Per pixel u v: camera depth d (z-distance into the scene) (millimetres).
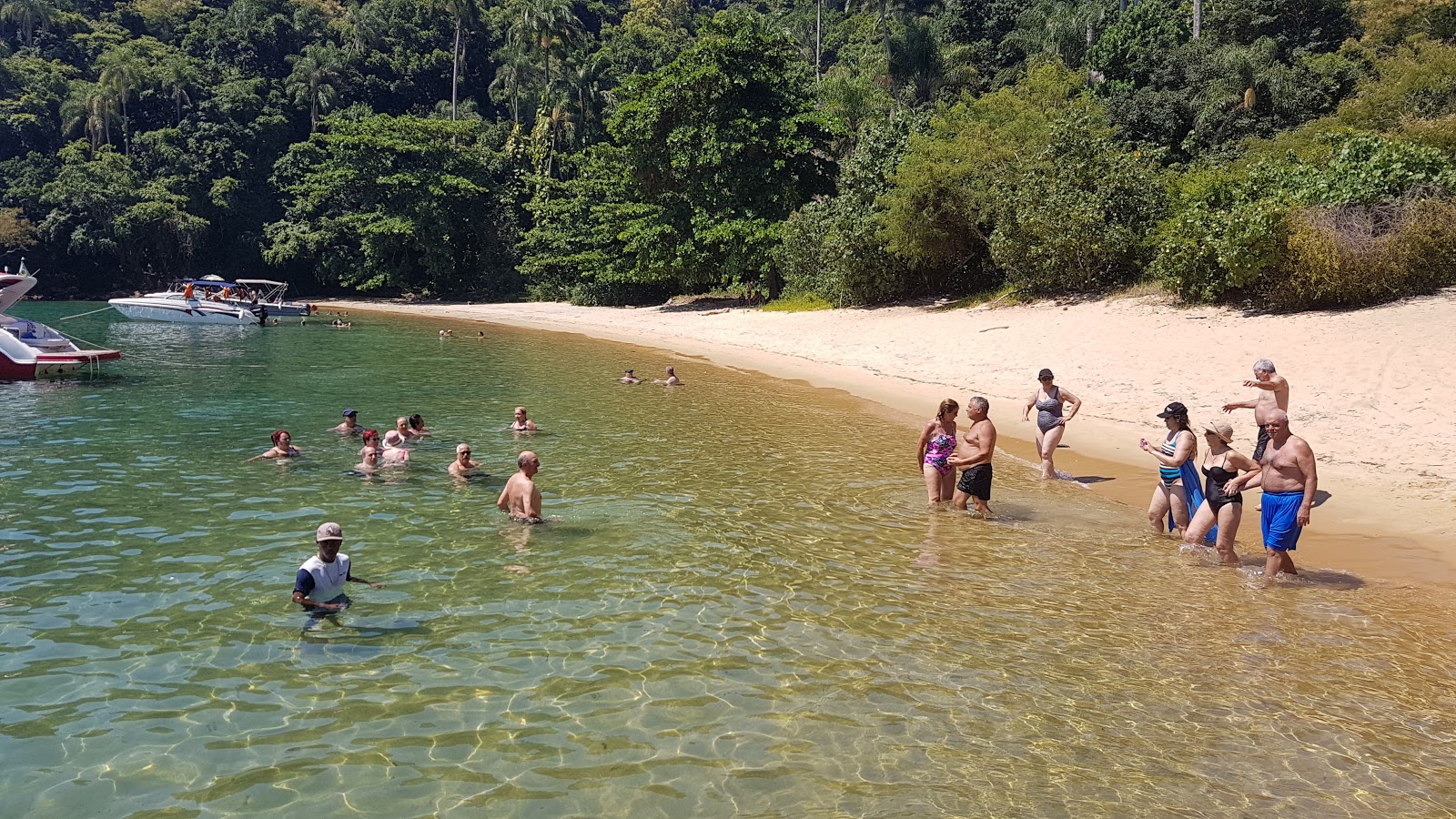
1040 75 36812
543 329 43938
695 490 12391
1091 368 21500
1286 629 7691
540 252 66188
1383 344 17922
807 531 10500
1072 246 28109
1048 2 66938
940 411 11852
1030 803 5078
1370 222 20812
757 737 5781
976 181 31844
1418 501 11422
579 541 9898
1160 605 8250
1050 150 29859
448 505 11328
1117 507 11844
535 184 68875
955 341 27453
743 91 45094
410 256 70688
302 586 7777
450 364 27891
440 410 18984
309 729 5785
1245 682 6672
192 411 18094
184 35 87312
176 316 46375
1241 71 37625
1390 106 30938
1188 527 10227
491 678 6559
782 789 5184
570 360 29484
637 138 47719
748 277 48594
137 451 14133
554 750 5578
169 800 4984
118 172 69375
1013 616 7949
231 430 16078
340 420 17344
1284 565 8992
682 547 9789
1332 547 9945
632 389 22812
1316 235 20812
